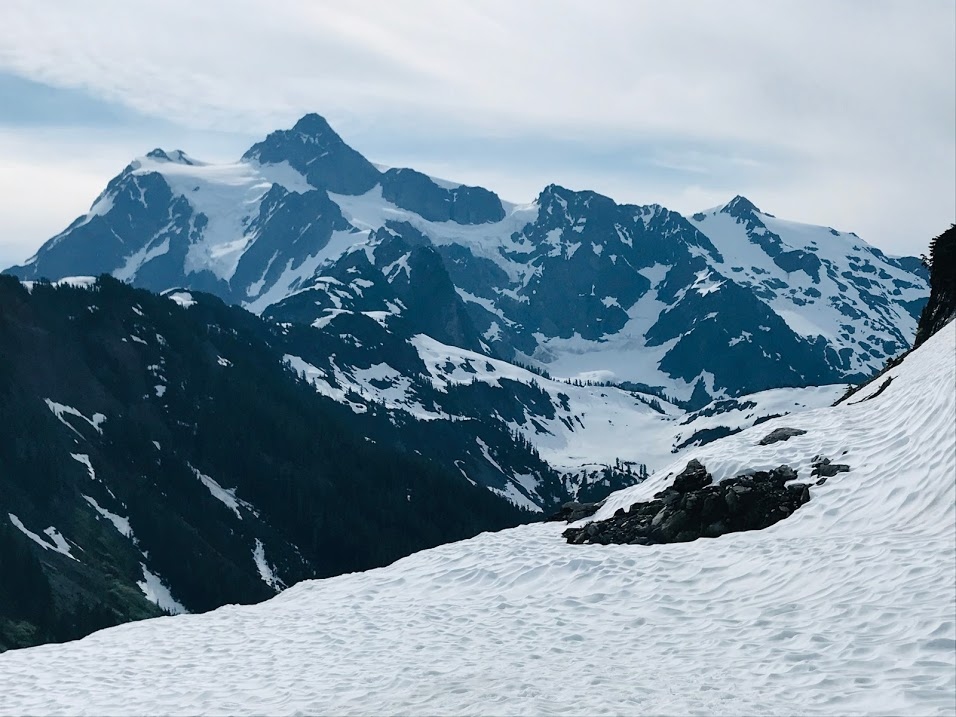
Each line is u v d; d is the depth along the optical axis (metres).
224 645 28.78
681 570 30.11
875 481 31.95
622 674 21.59
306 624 30.38
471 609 29.97
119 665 27.38
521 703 19.89
